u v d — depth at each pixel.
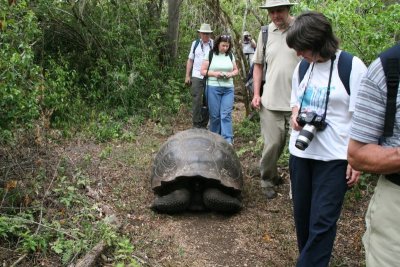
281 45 4.31
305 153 2.96
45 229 3.67
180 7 10.91
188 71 7.77
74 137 6.62
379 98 1.87
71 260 3.32
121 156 5.89
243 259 3.65
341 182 2.86
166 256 3.64
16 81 4.71
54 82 6.70
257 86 4.59
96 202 4.45
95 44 8.98
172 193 4.30
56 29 8.77
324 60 2.87
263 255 3.71
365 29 4.51
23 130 5.00
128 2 9.70
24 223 3.69
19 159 4.62
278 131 4.44
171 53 10.45
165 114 8.45
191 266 3.52
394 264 1.90
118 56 9.02
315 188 2.94
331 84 2.86
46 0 8.11
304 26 2.78
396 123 1.85
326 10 4.59
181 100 9.34
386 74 1.84
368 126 1.90
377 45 4.48
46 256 3.42
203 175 4.17
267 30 4.47
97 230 3.70
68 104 7.21
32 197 4.16
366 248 2.06
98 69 8.62
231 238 3.97
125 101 8.34
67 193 4.34
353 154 1.97
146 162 5.73
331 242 2.87
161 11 11.08
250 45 9.47
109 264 3.39
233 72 6.34
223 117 6.45
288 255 3.68
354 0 4.51
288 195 4.85
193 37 11.37
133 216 4.30
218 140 4.82
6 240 3.53
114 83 8.32
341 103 2.85
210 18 10.30
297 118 2.96
